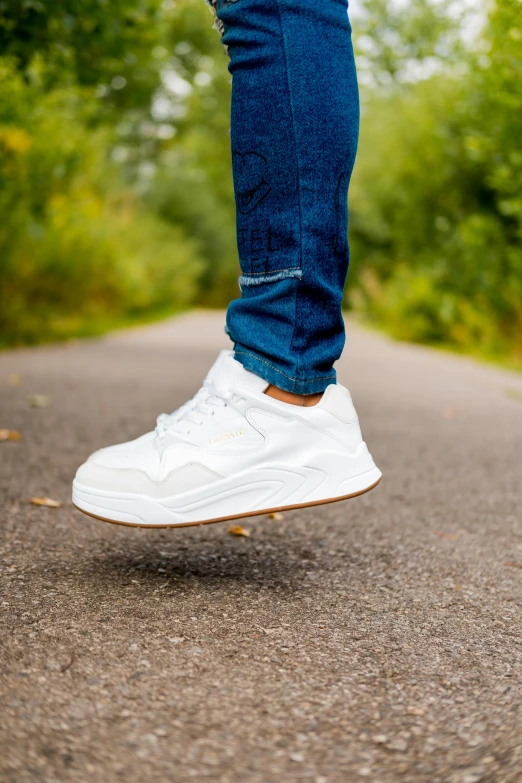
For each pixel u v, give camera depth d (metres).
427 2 13.15
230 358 1.31
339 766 0.78
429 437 3.20
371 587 1.35
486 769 0.78
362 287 17.58
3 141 6.28
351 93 1.22
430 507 2.01
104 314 12.56
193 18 13.62
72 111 7.42
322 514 1.91
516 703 0.92
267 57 1.18
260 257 1.23
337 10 1.21
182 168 29.11
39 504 1.82
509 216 8.71
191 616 1.16
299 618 1.18
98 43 4.23
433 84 9.91
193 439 1.27
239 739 0.83
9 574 1.31
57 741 0.80
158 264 18.25
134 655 1.01
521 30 4.99
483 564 1.51
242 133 1.22
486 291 8.06
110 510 1.28
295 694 0.93
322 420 1.28
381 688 0.95
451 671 1.01
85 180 9.24
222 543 1.59
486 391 5.11
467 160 9.34
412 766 0.78
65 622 1.11
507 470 2.53
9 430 2.95
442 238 10.45
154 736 0.82
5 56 4.05
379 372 6.34
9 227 7.27
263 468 1.27
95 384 4.64
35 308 8.76
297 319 1.23
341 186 1.22
